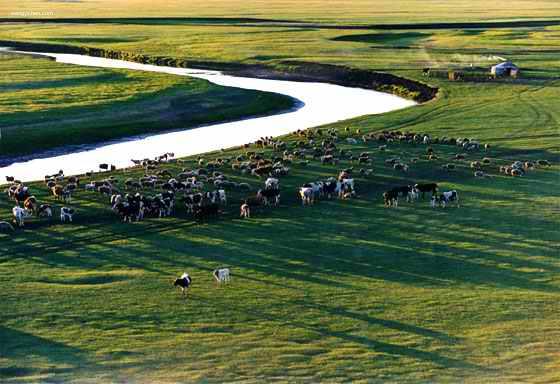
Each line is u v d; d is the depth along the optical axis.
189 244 53.25
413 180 69.31
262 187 67.12
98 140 91.75
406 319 41.50
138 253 51.62
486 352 37.81
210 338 39.31
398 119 98.12
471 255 50.88
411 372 35.88
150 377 35.25
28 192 64.62
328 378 35.31
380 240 53.75
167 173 71.62
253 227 56.59
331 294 44.88
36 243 53.50
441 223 57.12
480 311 42.41
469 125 93.25
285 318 41.69
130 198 61.09
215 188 66.50
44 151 86.56
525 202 62.12
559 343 38.66
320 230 55.81
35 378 35.06
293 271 48.41
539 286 45.88
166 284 46.28
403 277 47.41
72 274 47.78
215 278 47.00
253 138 93.50
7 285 45.84
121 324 40.81
